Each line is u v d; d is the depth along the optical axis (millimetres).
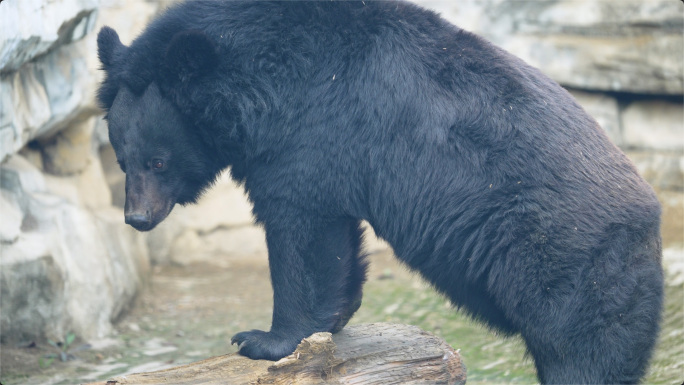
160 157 9273
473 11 21125
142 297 17344
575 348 8367
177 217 20625
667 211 18797
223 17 9391
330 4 9312
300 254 9086
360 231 9953
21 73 12992
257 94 9070
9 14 10773
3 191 13688
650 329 8398
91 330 14438
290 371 8359
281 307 9156
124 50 9703
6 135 12078
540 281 8367
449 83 8961
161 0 18016
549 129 8641
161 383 8320
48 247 13680
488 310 9172
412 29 9273
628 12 19922
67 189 15805
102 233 15938
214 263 20719
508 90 8867
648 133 20422
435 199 8859
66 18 12789
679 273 15859
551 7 20672
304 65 9070
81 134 16438
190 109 9172
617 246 8297
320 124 8992
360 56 9086
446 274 9133
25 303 13352
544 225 8320
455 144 8781
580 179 8445
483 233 8609
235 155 9461
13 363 12664
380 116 8961
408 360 9031
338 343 9242
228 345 14391
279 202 9102
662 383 12102
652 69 19656
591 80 20391
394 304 16484
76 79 14539
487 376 12719
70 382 12102
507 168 8547
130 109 9258
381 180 9047
